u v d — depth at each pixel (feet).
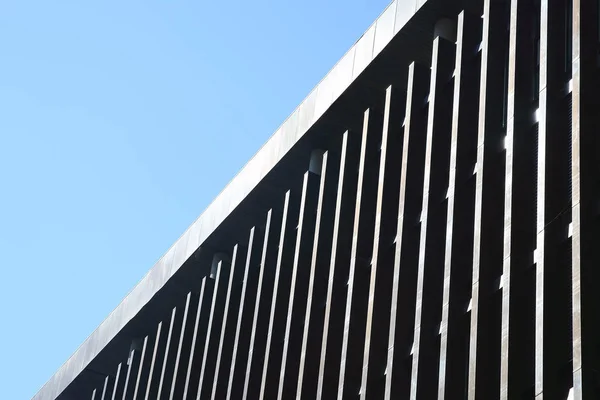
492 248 94.68
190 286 165.58
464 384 93.30
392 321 104.32
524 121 96.43
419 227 110.83
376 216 118.01
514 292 87.15
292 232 140.26
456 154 104.99
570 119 91.97
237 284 151.94
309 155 141.38
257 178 148.15
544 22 96.68
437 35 120.16
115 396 177.06
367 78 129.29
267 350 131.34
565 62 95.30
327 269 128.67
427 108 119.24
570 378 79.71
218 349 148.25
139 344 178.09
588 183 85.10
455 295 96.78
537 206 88.28
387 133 122.93
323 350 117.19
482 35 113.50
